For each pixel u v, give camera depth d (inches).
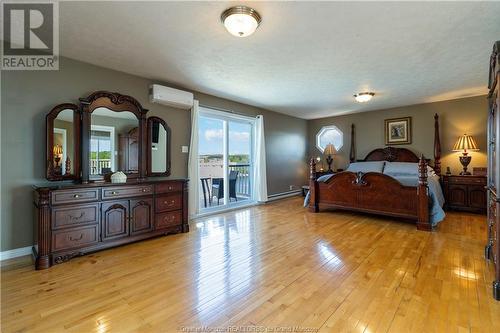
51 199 95.1
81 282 81.6
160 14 82.0
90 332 57.8
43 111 109.0
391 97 189.0
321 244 116.3
